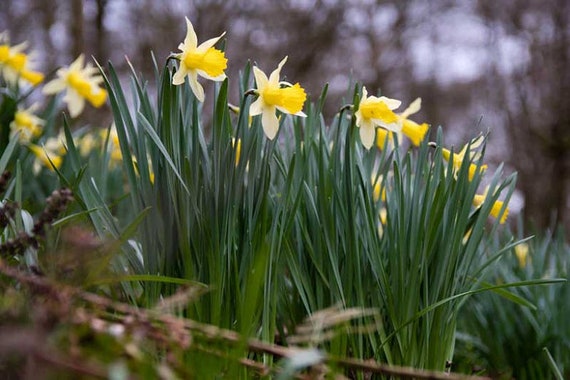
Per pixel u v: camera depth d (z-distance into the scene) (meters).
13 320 0.83
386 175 1.10
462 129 6.63
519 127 5.12
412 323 1.03
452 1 5.84
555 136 4.80
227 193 1.00
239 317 1.00
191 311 1.00
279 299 1.08
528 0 5.11
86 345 0.84
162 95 1.00
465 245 1.06
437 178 1.04
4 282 0.91
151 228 1.01
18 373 0.82
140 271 1.02
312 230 1.05
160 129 1.01
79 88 1.46
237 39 5.31
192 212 1.01
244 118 1.02
